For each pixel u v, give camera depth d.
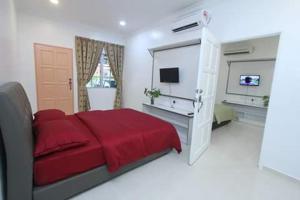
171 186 1.90
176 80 3.64
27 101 2.07
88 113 2.86
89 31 4.61
